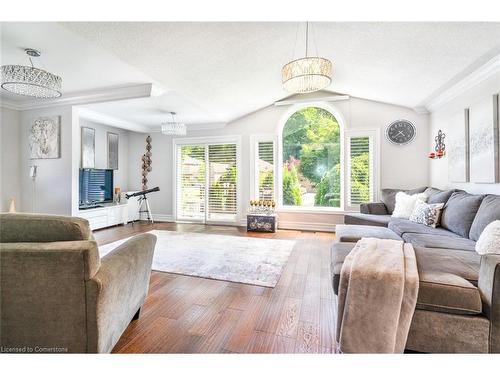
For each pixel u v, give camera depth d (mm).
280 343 1622
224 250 3719
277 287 2459
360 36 2766
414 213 3416
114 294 1361
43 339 1248
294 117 5441
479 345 1344
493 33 2254
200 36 2572
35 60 2828
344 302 1556
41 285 1213
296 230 5191
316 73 2568
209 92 3975
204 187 5977
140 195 6160
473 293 1362
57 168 4223
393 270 1482
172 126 4836
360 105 4883
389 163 4715
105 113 4969
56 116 4199
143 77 3328
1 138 4184
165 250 3717
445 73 3121
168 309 2047
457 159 3467
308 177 5363
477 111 3027
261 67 3543
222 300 2199
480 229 2330
